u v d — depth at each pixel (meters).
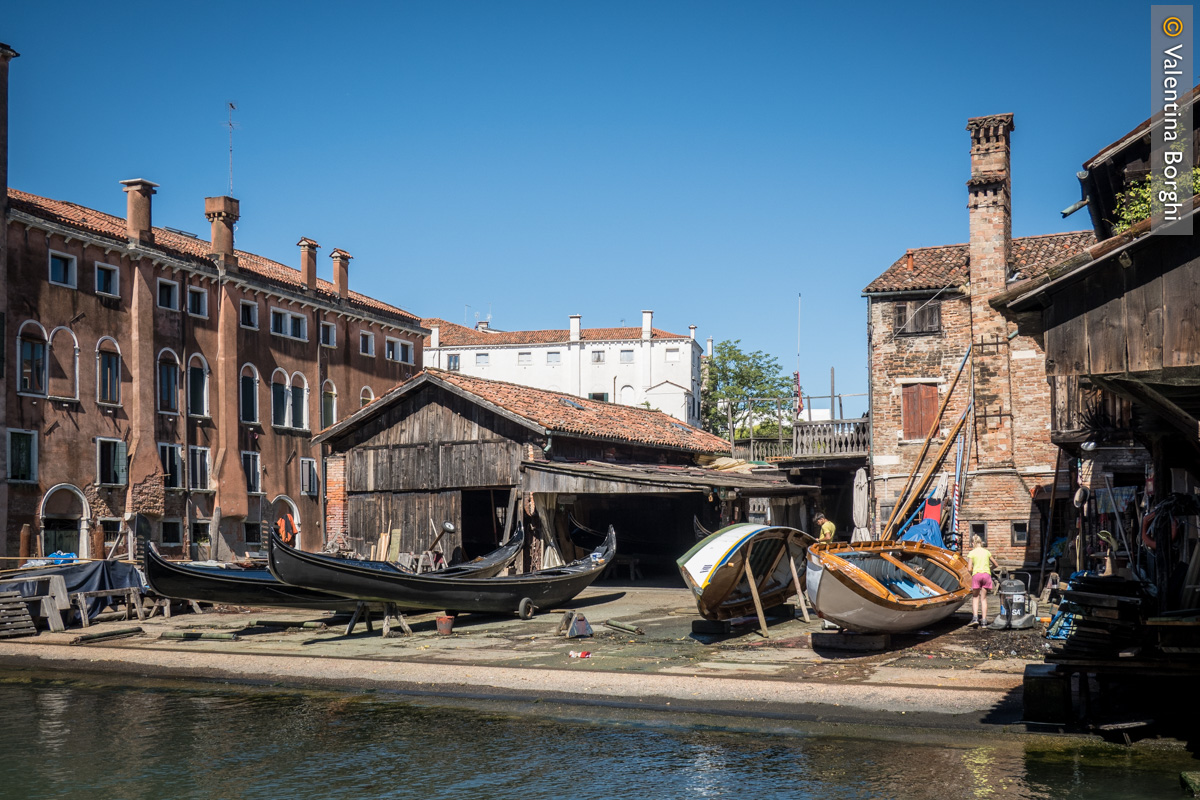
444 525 27.95
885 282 29.09
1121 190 20.75
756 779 10.35
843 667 14.92
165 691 15.57
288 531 41.06
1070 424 22.64
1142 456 23.50
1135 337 8.95
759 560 19.91
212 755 11.70
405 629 19.73
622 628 19.16
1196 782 9.46
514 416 27.20
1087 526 23.72
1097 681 12.27
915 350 28.75
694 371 77.50
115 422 33.34
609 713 13.22
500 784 10.41
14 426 29.75
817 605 15.78
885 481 28.70
